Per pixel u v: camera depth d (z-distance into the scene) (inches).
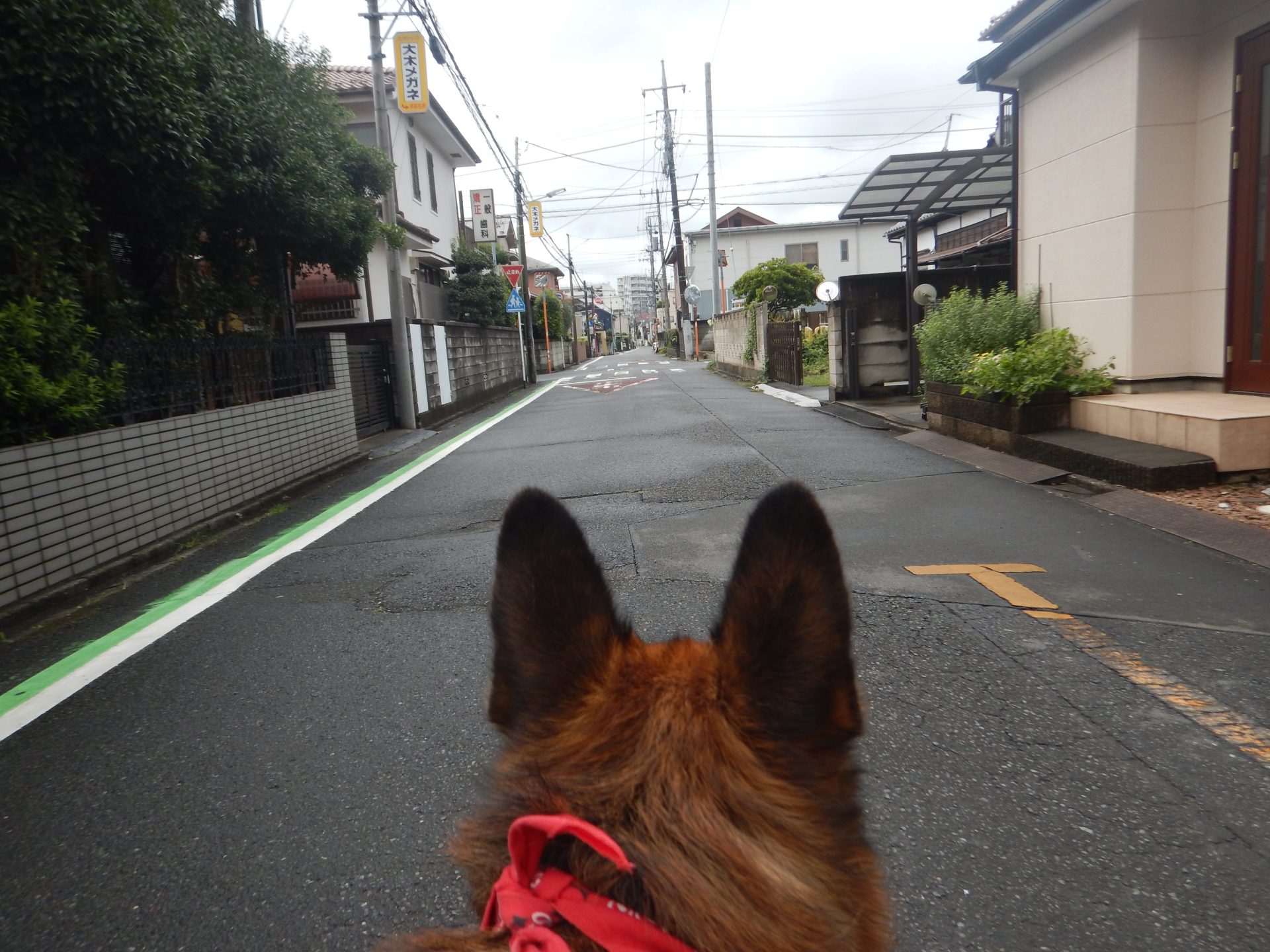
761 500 40.1
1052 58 358.9
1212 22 297.6
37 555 202.1
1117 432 295.4
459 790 111.3
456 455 436.1
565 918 29.3
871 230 2057.1
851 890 34.4
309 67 395.5
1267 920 81.7
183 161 259.6
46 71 210.5
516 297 1069.8
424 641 166.2
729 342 1007.0
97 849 101.9
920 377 531.5
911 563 203.5
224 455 294.5
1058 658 145.2
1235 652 145.3
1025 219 386.6
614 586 194.5
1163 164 308.8
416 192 964.6
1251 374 288.0
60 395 213.6
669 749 33.4
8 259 234.4
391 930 85.4
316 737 128.4
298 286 766.5
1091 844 94.4
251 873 95.7
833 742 37.5
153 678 155.7
